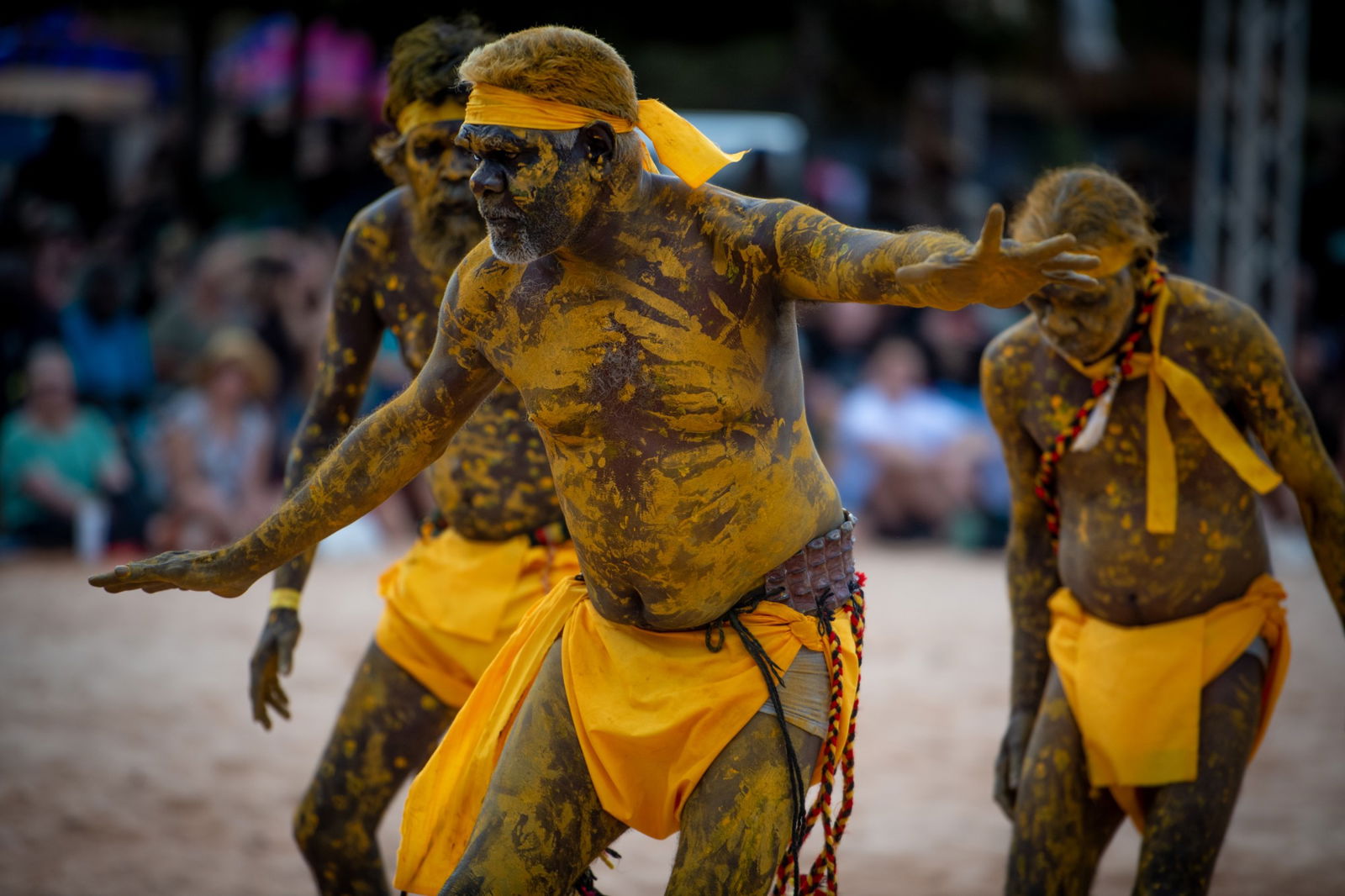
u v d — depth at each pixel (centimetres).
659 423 900
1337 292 4981
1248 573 1185
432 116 1183
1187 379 1138
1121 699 1151
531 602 1202
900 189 4678
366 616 2839
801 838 939
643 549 923
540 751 961
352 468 966
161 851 1582
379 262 1246
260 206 4112
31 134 4962
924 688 2406
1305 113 6231
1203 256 4350
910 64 5419
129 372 3581
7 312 3519
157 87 5134
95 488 3397
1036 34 6025
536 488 1205
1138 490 1173
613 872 1576
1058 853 1160
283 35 5016
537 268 910
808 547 952
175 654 2550
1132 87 6078
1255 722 1159
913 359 3888
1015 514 1260
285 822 1695
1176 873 1106
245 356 3356
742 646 938
